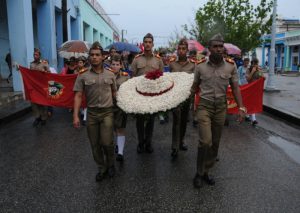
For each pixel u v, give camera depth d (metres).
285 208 4.27
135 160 6.14
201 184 4.93
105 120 5.02
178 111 6.05
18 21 13.88
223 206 4.31
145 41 6.31
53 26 18.64
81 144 7.28
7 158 6.36
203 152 4.80
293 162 6.10
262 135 8.22
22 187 4.95
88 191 4.79
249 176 5.36
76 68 10.63
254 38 22.30
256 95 9.20
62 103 9.41
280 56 52.59
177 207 4.29
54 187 4.94
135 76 6.48
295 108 11.49
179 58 6.55
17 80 14.18
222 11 23.36
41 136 8.05
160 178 5.26
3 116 9.71
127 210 4.23
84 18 28.31
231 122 9.79
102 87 4.95
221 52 4.69
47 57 18.14
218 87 4.77
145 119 5.31
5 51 20.20
